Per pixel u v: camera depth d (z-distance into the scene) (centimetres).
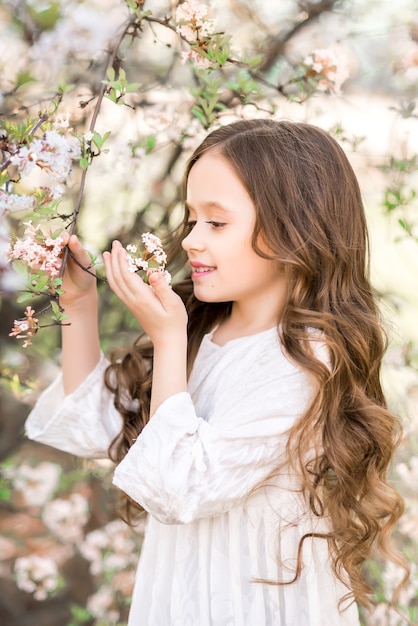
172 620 140
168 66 218
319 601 143
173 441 129
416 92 228
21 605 271
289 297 144
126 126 196
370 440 146
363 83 239
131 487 129
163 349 136
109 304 244
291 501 142
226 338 154
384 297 210
